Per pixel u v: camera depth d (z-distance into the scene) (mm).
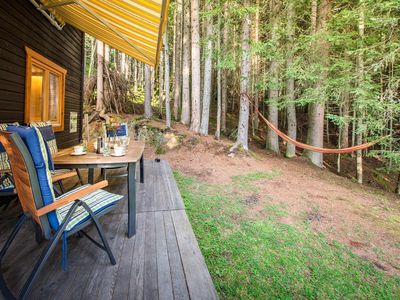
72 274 1559
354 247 3088
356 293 2295
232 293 2100
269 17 8641
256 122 14094
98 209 1640
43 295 1367
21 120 3389
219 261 2520
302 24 8750
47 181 1334
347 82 5609
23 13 3375
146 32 2996
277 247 2936
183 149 7688
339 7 7188
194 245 1974
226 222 3453
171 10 10641
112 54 16609
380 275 2566
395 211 4426
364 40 5797
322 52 6629
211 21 8422
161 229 2254
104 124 3303
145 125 8828
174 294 1417
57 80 4887
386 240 3301
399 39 5148
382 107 4945
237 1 6793
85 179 3959
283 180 5738
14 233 1519
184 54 10820
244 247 2848
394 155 5348
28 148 1257
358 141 8180
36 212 1298
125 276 1559
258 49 6648
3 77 2945
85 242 1978
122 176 3746
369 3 5074
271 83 7719
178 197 3199
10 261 1688
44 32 4121
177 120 11570
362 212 4230
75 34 5887
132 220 2104
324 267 2643
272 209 4051
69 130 5641
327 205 4414
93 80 10336
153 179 4133
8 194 2176
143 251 1860
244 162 6945
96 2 2676
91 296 1376
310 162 8477
